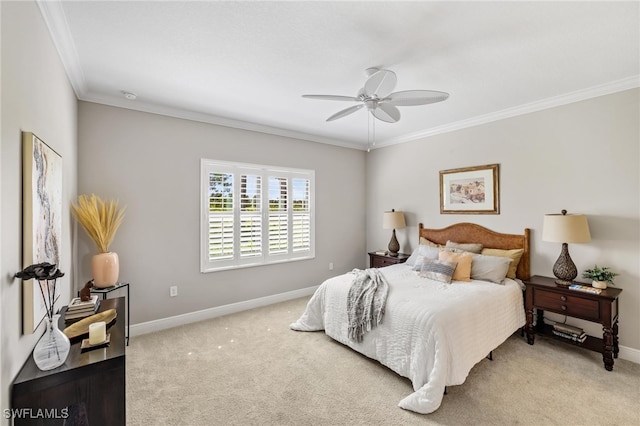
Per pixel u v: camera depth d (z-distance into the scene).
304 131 4.42
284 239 4.42
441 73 2.56
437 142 4.28
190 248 3.56
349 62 2.36
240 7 1.71
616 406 2.04
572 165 3.05
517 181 3.46
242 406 2.05
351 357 2.71
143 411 1.98
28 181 1.34
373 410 2.01
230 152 3.87
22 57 1.34
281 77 2.62
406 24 1.88
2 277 1.11
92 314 1.90
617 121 2.77
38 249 1.47
